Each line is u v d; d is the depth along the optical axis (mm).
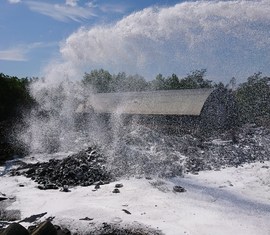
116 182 14305
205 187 13781
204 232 9117
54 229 8359
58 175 15211
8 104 29719
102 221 9719
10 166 18828
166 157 18344
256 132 30984
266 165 18453
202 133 28812
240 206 11422
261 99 45625
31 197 12406
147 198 11977
